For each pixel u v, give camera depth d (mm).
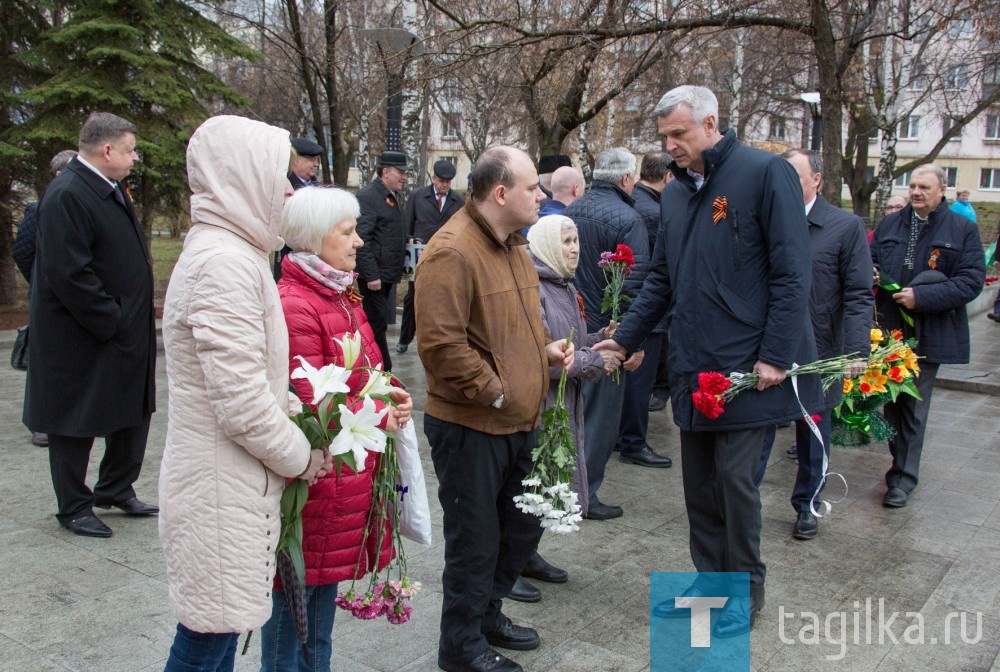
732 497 3205
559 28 10758
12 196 12180
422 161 23078
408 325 9461
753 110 21219
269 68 19641
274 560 2166
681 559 4066
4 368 8312
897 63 18438
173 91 11484
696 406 3061
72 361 3980
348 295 2684
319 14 15406
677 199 3381
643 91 13406
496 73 10875
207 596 2059
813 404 3266
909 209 5039
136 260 4137
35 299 4012
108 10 11344
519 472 2984
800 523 4383
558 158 7789
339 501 2395
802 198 3066
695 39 10836
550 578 3773
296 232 2539
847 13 10742
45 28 11867
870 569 3986
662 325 5453
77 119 11273
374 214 7441
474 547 2826
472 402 2762
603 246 4535
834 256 4309
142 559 3869
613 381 4336
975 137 36750
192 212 2113
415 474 2686
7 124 11867
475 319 2734
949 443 6395
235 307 1995
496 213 2766
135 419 4199
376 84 11742
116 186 4102
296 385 2453
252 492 2090
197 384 2049
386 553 2553
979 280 4734
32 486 4871
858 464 5781
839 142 9773
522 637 3154
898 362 4414
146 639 3139
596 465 4477
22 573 3689
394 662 3029
